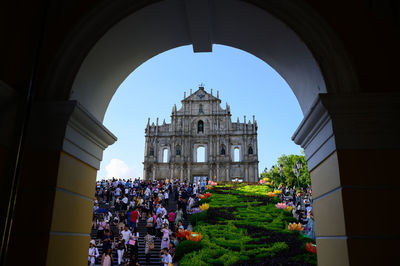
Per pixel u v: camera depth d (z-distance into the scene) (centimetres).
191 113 6369
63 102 399
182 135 6200
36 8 430
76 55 425
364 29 404
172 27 519
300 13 413
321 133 410
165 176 6022
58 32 430
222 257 1261
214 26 529
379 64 393
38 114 404
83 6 435
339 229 356
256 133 6141
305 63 441
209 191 3562
